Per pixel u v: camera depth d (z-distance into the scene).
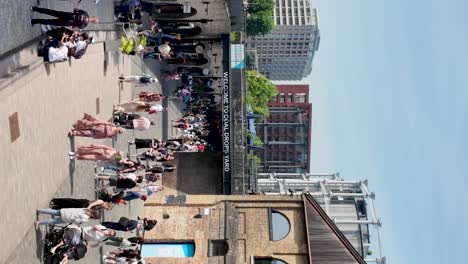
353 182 88.44
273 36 172.00
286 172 138.00
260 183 91.88
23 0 14.22
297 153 137.88
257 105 94.75
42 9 14.63
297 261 31.27
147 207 32.97
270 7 97.50
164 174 39.38
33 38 14.85
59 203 15.65
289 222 32.16
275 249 31.52
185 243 32.41
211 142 42.22
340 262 30.69
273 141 137.75
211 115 43.03
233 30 38.31
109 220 22.95
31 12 14.74
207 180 40.16
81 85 19.25
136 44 25.61
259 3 95.69
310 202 32.62
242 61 38.62
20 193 13.70
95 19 16.20
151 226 26.45
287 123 137.38
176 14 33.09
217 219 32.56
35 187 14.76
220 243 32.31
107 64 22.83
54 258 14.80
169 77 35.62
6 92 12.92
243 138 38.06
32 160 14.56
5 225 12.76
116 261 21.55
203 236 32.31
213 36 39.78
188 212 32.84
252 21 96.62
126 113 23.56
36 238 14.56
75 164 18.36
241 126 38.09
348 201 82.69
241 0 34.56
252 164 45.94
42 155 15.34
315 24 169.38
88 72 20.12
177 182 39.78
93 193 20.25
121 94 25.30
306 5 173.12
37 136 14.96
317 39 174.75
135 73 28.56
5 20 13.14
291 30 170.25
